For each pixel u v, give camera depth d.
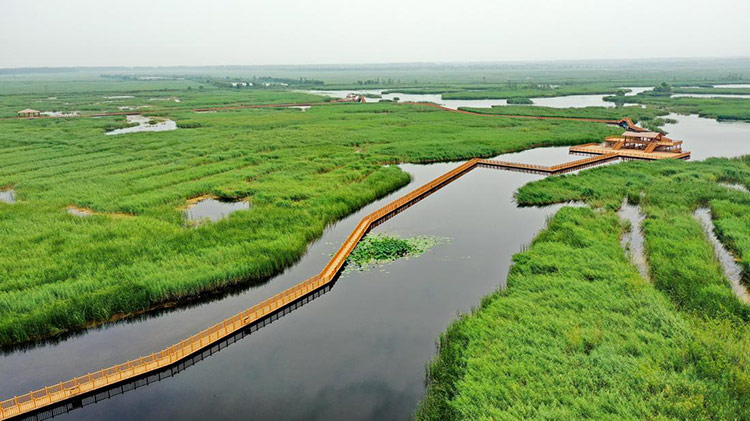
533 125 144.12
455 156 106.38
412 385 33.09
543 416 27.39
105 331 39.69
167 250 51.66
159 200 70.44
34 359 36.19
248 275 47.50
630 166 88.50
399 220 65.81
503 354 33.31
